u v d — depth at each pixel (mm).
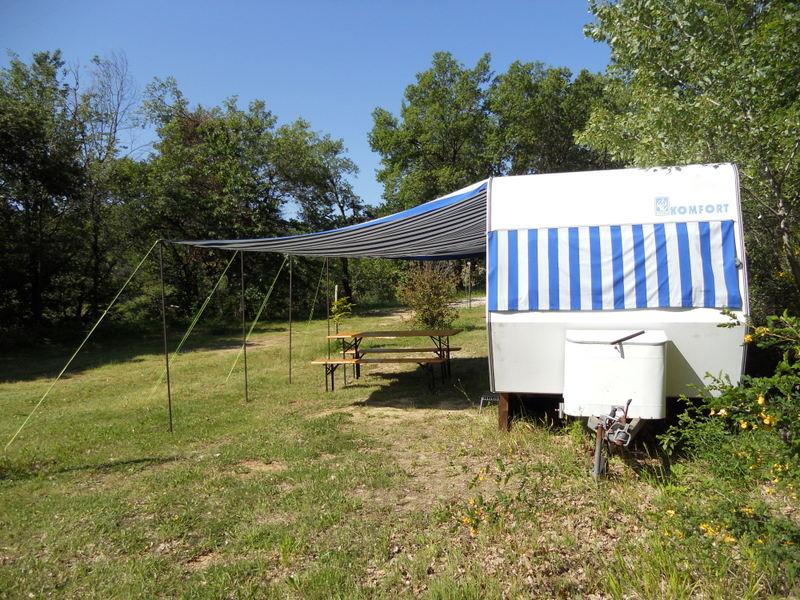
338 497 4363
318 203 30203
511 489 4238
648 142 5934
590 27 6625
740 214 4738
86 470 5461
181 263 25484
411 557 3354
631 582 2834
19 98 19703
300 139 28703
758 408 2754
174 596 3174
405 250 9117
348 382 9539
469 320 17562
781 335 2889
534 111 30188
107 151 22250
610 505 3727
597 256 4918
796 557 2643
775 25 5180
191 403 8414
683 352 4691
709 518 2975
